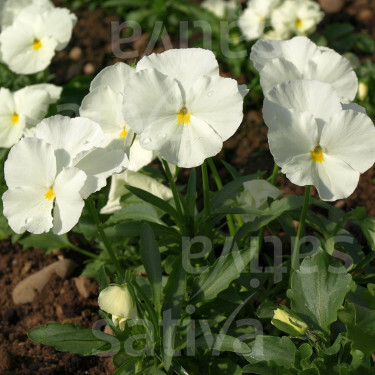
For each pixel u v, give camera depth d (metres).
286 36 0.96
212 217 0.73
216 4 1.06
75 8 1.19
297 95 0.61
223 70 1.02
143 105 0.62
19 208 0.62
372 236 0.67
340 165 0.61
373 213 0.83
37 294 0.79
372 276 0.70
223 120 0.62
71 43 1.12
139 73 0.62
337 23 1.07
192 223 0.70
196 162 0.63
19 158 0.62
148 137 0.63
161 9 1.09
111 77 0.66
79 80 0.95
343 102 0.65
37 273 0.81
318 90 0.61
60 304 0.79
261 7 0.97
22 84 0.91
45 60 0.84
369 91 0.84
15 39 0.85
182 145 0.63
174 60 0.63
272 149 0.61
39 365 0.74
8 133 0.80
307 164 0.61
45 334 0.66
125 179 0.72
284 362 0.63
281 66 0.65
